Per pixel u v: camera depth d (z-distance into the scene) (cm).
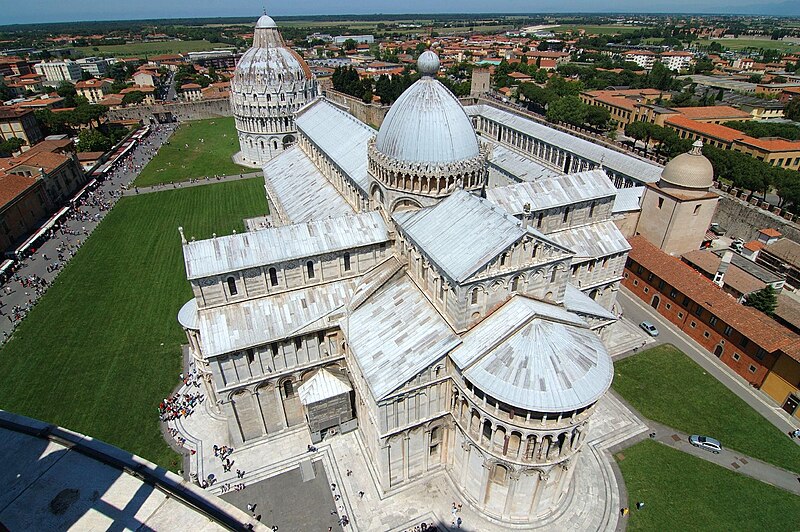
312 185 9762
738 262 9550
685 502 5397
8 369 7256
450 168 5694
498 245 4709
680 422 6412
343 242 6106
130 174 15938
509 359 4644
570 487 5525
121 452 2655
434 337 5131
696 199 9250
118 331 8106
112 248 10894
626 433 6247
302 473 5772
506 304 5094
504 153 12412
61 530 2283
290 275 5981
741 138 15525
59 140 16112
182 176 15725
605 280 8106
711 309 7531
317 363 6072
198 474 5731
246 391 5831
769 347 6612
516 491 5038
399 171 5797
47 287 9369
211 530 2264
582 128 19025
